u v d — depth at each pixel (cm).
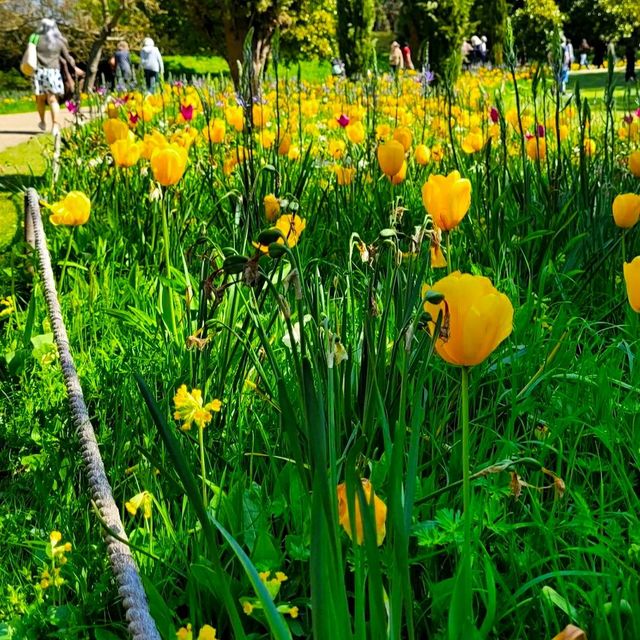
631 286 235
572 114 773
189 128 612
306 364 162
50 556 225
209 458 281
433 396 295
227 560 238
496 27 2831
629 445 272
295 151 584
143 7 2008
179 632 183
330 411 187
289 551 229
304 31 2292
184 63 3331
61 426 335
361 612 174
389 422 267
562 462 281
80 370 369
